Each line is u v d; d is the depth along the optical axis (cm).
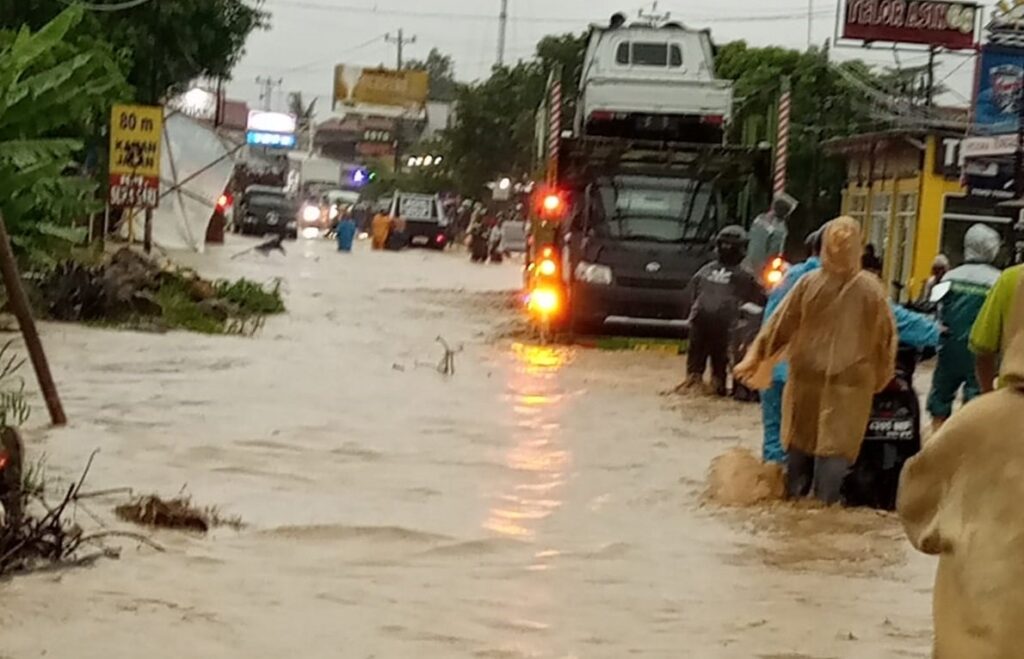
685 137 2638
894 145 3728
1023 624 425
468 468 1172
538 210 2477
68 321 2142
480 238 5675
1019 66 3092
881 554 927
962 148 3186
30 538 810
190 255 4116
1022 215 2695
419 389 1652
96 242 3133
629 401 1644
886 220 3797
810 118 4522
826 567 891
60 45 2412
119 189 2842
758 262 2114
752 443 1362
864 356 1032
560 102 2417
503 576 832
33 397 1402
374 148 11188
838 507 1052
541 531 956
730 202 2423
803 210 4419
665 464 1232
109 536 866
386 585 799
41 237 2347
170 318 2205
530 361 2038
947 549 446
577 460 1237
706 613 773
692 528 984
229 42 4247
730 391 1722
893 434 1068
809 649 716
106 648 661
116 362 1728
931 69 4103
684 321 2267
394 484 1091
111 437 1212
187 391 1514
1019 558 428
